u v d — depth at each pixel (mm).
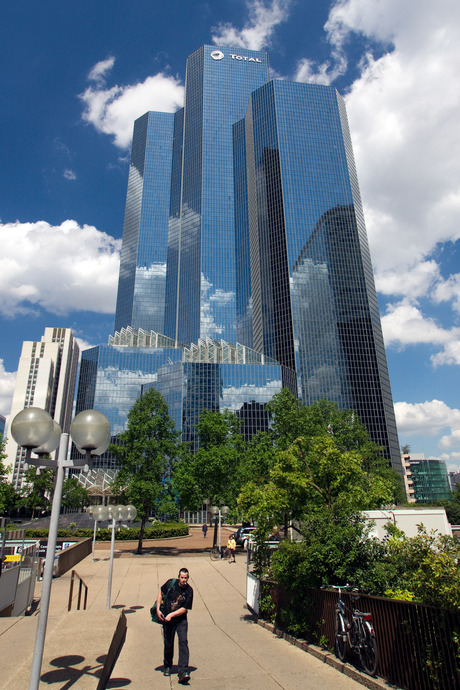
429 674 6695
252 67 193000
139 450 37406
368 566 10344
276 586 12789
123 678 7973
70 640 8805
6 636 9016
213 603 16797
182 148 187875
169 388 108625
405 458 177625
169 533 47656
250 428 104688
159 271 171250
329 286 127062
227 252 163250
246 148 167875
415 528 19016
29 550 16969
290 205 132625
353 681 7895
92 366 122312
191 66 196250
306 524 12945
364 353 122875
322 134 141625
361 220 140625
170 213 180375
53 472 72062
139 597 17641
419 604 7066
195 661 9250
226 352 114562
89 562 29344
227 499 35656
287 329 122562
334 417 49531
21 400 181500
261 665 8938
